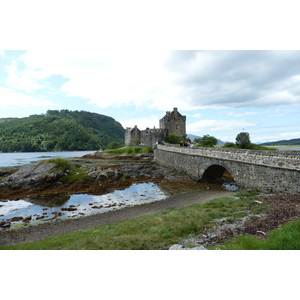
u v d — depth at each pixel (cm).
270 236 1053
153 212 2016
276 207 1605
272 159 2138
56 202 2470
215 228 1301
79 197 2675
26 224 1830
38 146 18538
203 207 1820
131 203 2400
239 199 1983
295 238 932
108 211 2133
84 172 3762
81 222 1845
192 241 1141
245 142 6075
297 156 1892
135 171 4256
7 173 3900
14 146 17625
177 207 2116
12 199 2564
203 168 3409
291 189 1948
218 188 2956
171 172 4291
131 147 9325
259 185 2305
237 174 2638
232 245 984
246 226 1283
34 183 3083
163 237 1212
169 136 8788
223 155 2892
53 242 1258
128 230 1388
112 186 3209
